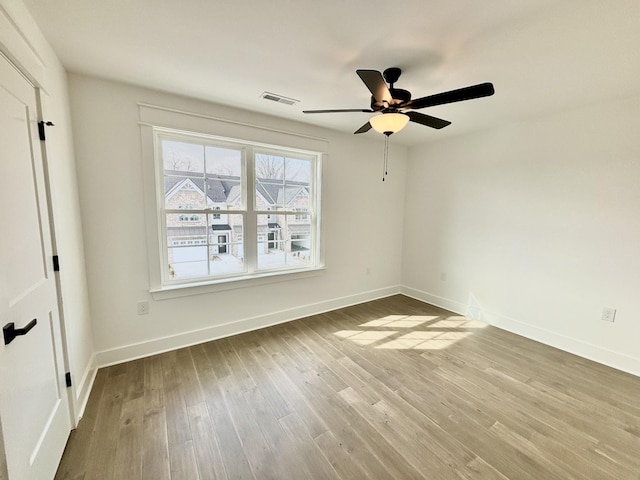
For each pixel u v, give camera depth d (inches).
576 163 101.8
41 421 50.5
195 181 105.7
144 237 94.5
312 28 59.5
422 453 60.3
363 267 156.7
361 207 151.1
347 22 57.3
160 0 51.1
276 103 101.4
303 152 130.3
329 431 66.1
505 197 123.1
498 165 124.9
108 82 84.6
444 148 147.0
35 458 47.3
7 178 42.9
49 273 57.1
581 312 102.8
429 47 65.6
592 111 97.3
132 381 83.9
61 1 50.8
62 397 60.7
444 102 67.5
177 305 102.8
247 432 65.5
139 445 61.4
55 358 58.1
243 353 101.4
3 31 42.5
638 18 53.7
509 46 64.5
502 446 62.3
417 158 161.6
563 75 77.2
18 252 45.3
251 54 69.9
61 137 69.9
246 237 117.8
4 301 40.3
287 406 74.4
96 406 73.0
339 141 137.8
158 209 97.7
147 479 53.7
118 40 64.0
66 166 72.4
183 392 79.3
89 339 85.3
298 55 70.1
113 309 91.4
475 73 77.3
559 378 88.4
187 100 96.5
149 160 92.5
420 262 162.9
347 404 75.5
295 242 134.1
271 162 123.3
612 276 95.6
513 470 56.4
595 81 80.2
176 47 67.1
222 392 79.7
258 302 122.0
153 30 60.4
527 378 88.3
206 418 69.6
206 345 107.0
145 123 90.6
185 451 60.1
